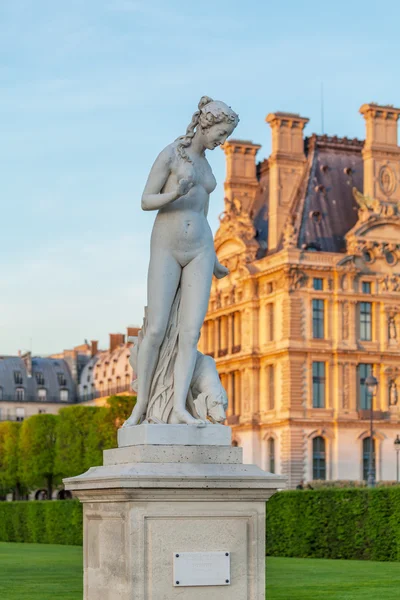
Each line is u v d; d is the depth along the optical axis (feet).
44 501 269.64
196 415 52.21
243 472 49.73
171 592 48.57
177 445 50.06
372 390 296.10
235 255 454.81
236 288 454.40
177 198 51.88
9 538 291.58
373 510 164.55
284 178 446.60
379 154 433.48
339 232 435.53
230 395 458.50
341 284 423.23
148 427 50.26
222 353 465.06
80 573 137.80
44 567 152.15
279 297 424.46
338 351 418.10
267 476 49.49
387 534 161.89
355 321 424.05
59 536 258.16
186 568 48.67
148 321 53.16
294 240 421.59
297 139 448.65
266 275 434.30
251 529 49.75
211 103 52.60
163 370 52.65
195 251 52.65
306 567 144.77
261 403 435.53
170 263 52.44
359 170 453.17
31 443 499.10
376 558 163.53
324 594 102.12
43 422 499.51
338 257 422.82
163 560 48.52
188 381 52.11
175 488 48.29
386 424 422.41
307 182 441.27
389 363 426.51
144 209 52.37
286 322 417.69
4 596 100.99
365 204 429.79
